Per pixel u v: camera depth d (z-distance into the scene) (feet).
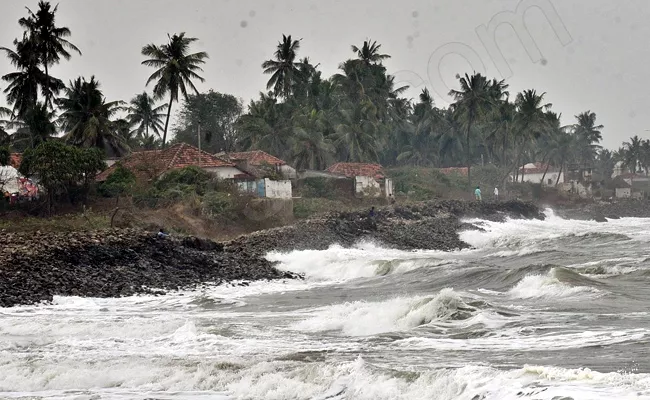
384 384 59.77
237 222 253.44
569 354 70.03
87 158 243.81
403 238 260.83
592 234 259.39
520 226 332.60
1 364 80.64
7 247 163.63
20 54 303.68
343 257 196.03
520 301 114.42
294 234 225.97
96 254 165.89
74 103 299.79
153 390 68.49
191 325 98.63
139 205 249.75
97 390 69.92
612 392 48.32
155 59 336.49
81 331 101.24
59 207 242.17
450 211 341.00
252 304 133.69
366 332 95.30
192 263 177.37
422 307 99.19
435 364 68.49
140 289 151.53
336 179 346.33
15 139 323.98
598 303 106.83
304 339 90.68
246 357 78.74
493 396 51.83
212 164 291.99
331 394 61.05
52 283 145.28
